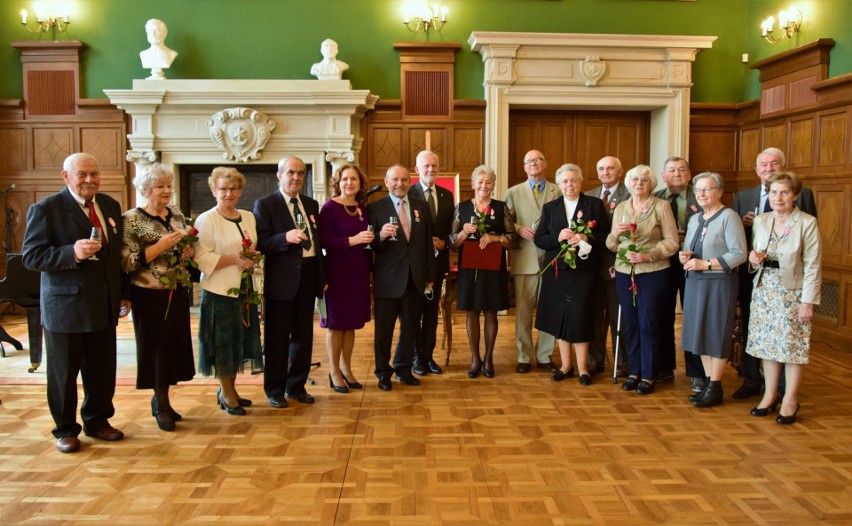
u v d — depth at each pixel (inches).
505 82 279.7
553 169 301.9
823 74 234.2
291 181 151.1
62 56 283.7
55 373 124.6
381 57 288.8
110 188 287.7
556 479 113.8
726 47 292.5
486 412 150.2
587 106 289.1
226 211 144.8
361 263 161.5
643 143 303.9
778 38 263.3
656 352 164.1
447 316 194.1
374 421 143.7
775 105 263.4
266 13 286.0
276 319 151.3
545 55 280.2
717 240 149.8
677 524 98.3
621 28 289.4
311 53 287.6
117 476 114.7
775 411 150.0
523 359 186.2
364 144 291.0
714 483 112.1
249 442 131.0
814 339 233.1
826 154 231.0
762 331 145.1
